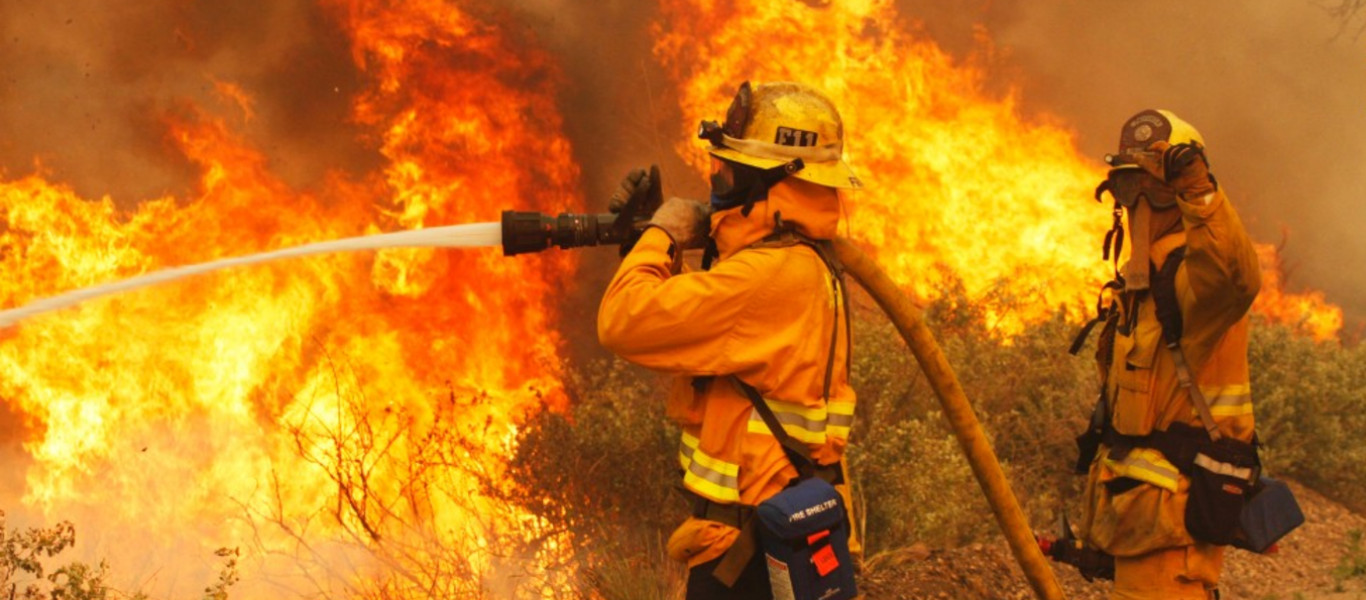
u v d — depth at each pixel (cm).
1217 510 344
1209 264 325
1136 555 357
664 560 480
